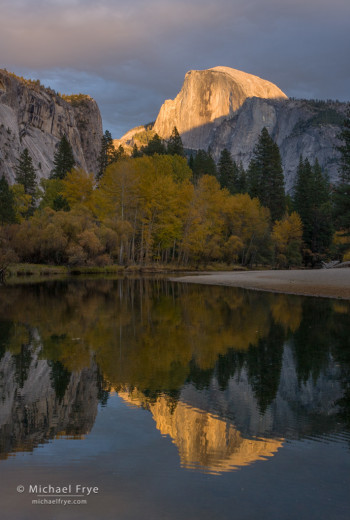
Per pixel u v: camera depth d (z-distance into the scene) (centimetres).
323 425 681
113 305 2323
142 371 1013
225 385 902
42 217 5875
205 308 2194
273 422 693
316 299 2614
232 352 1215
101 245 5856
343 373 999
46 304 2358
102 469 530
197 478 508
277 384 912
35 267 5369
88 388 878
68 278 4769
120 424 683
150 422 693
